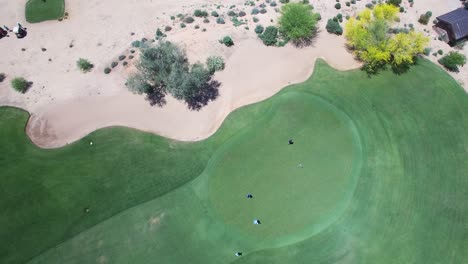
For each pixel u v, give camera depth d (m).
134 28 58.22
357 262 41.50
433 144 48.69
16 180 46.34
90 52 56.16
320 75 54.03
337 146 48.28
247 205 44.47
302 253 41.91
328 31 58.12
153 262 41.69
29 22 59.19
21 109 51.56
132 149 48.53
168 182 46.16
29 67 55.00
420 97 52.31
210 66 53.06
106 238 43.00
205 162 47.44
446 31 58.00
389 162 47.28
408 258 41.78
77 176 46.62
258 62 54.91
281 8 57.19
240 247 42.31
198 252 42.16
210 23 58.16
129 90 52.56
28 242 42.78
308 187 45.59
